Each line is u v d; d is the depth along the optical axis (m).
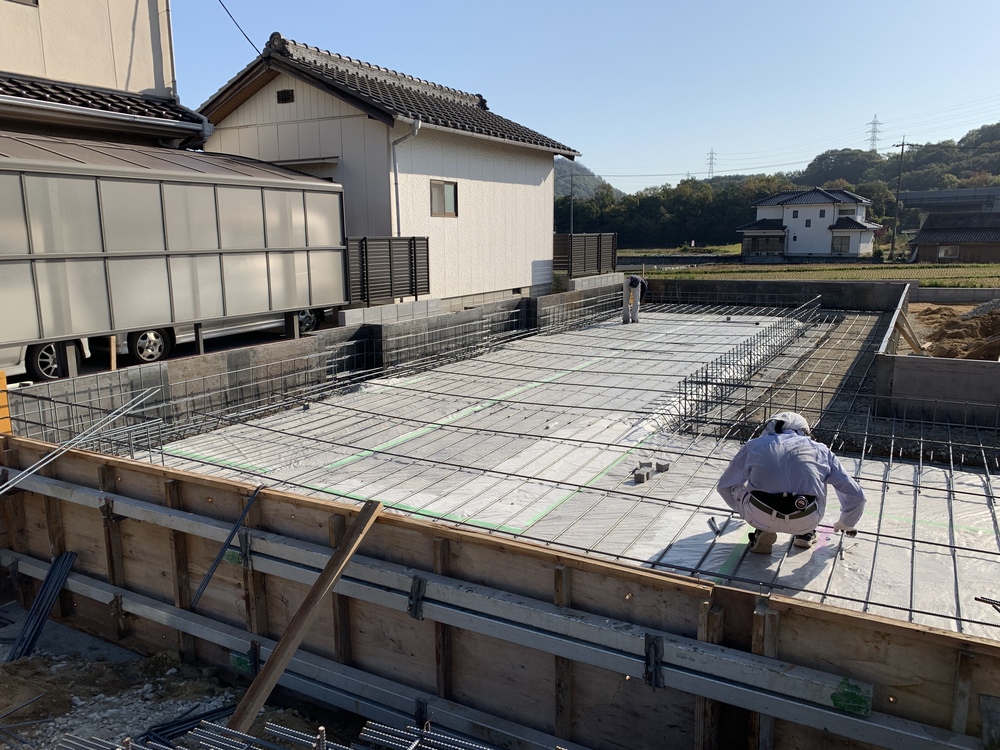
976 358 9.80
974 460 6.28
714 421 7.64
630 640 3.69
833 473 4.14
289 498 4.77
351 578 4.54
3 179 6.80
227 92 12.77
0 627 5.94
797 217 47.59
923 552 4.65
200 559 5.30
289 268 10.05
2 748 4.28
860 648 3.27
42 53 9.16
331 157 12.40
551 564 3.97
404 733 3.71
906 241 54.81
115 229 7.83
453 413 8.27
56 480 5.94
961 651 3.04
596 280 16.91
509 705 4.27
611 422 7.80
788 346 12.37
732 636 3.57
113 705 4.80
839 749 3.41
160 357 8.91
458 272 13.92
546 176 16.55
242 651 5.00
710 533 5.00
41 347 7.43
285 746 4.13
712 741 3.63
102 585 5.75
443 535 4.25
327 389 9.23
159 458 6.71
